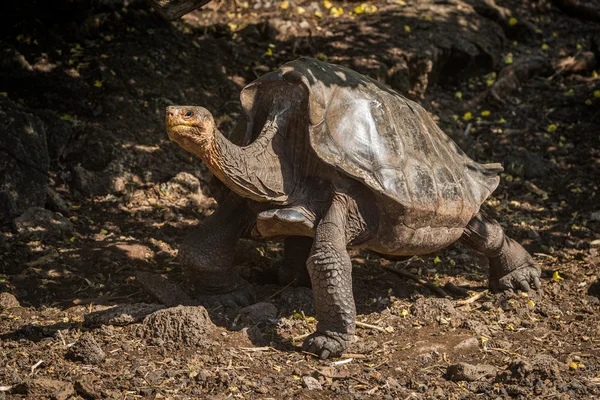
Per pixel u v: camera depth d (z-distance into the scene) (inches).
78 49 465.7
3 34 446.6
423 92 528.4
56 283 322.7
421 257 379.2
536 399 238.2
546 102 542.6
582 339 291.0
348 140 270.7
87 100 439.8
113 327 275.7
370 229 279.6
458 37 558.6
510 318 311.3
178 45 494.9
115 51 472.4
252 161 264.2
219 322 286.5
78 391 231.1
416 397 241.1
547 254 385.7
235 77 493.0
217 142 250.1
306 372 253.6
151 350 262.8
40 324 284.4
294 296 311.0
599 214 422.3
